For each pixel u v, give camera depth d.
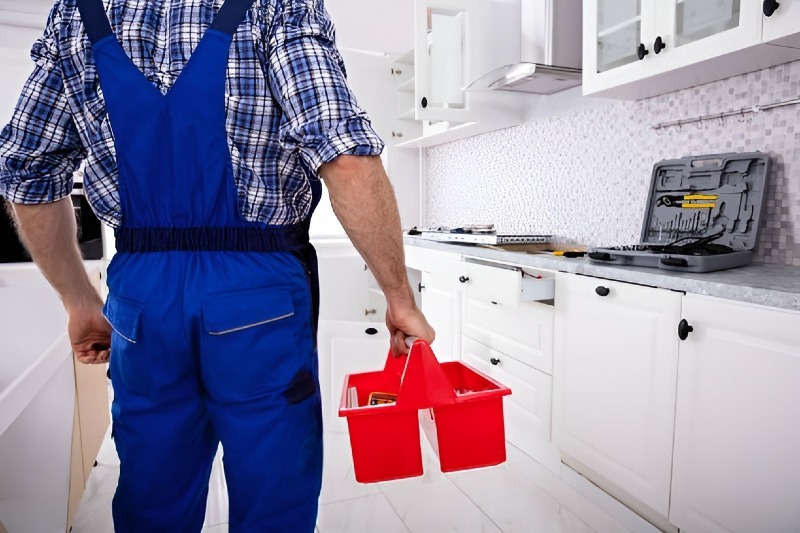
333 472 1.98
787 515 1.13
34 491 1.25
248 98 0.66
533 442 2.10
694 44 1.56
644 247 1.75
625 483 1.56
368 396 1.13
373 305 3.74
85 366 1.68
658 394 1.43
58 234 0.80
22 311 1.33
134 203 0.69
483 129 3.00
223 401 0.70
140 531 0.76
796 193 1.59
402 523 1.65
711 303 1.27
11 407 0.65
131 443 0.73
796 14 1.28
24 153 0.70
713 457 1.29
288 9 0.66
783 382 1.12
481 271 2.15
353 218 0.65
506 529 1.62
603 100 2.28
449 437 0.84
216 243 0.69
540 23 2.52
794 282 1.25
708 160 1.78
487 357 2.31
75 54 0.68
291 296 0.73
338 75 0.65
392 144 3.79
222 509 1.74
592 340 1.67
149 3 0.66
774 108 1.62
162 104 0.65
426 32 2.61
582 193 2.43
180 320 0.68
